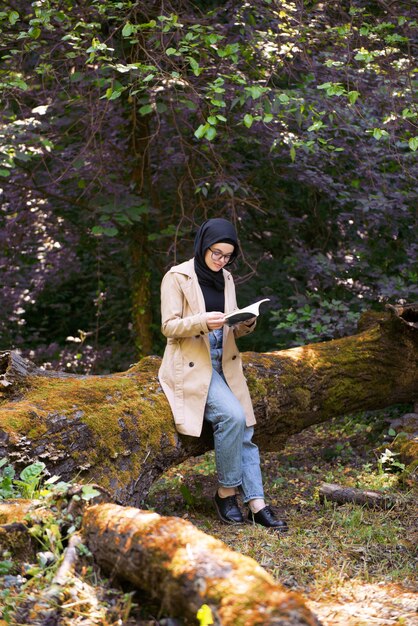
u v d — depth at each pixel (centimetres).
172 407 414
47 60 641
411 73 591
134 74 554
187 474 543
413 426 581
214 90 522
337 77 640
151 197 826
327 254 898
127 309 1035
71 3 617
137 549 246
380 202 689
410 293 711
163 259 858
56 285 1034
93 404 396
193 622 228
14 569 269
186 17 657
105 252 950
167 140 801
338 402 545
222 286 426
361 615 283
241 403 426
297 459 589
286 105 576
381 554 358
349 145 713
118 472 385
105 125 761
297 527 405
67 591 253
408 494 456
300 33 579
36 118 709
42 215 866
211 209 840
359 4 667
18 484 323
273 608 208
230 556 231
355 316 689
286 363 520
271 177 844
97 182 745
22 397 397
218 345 423
